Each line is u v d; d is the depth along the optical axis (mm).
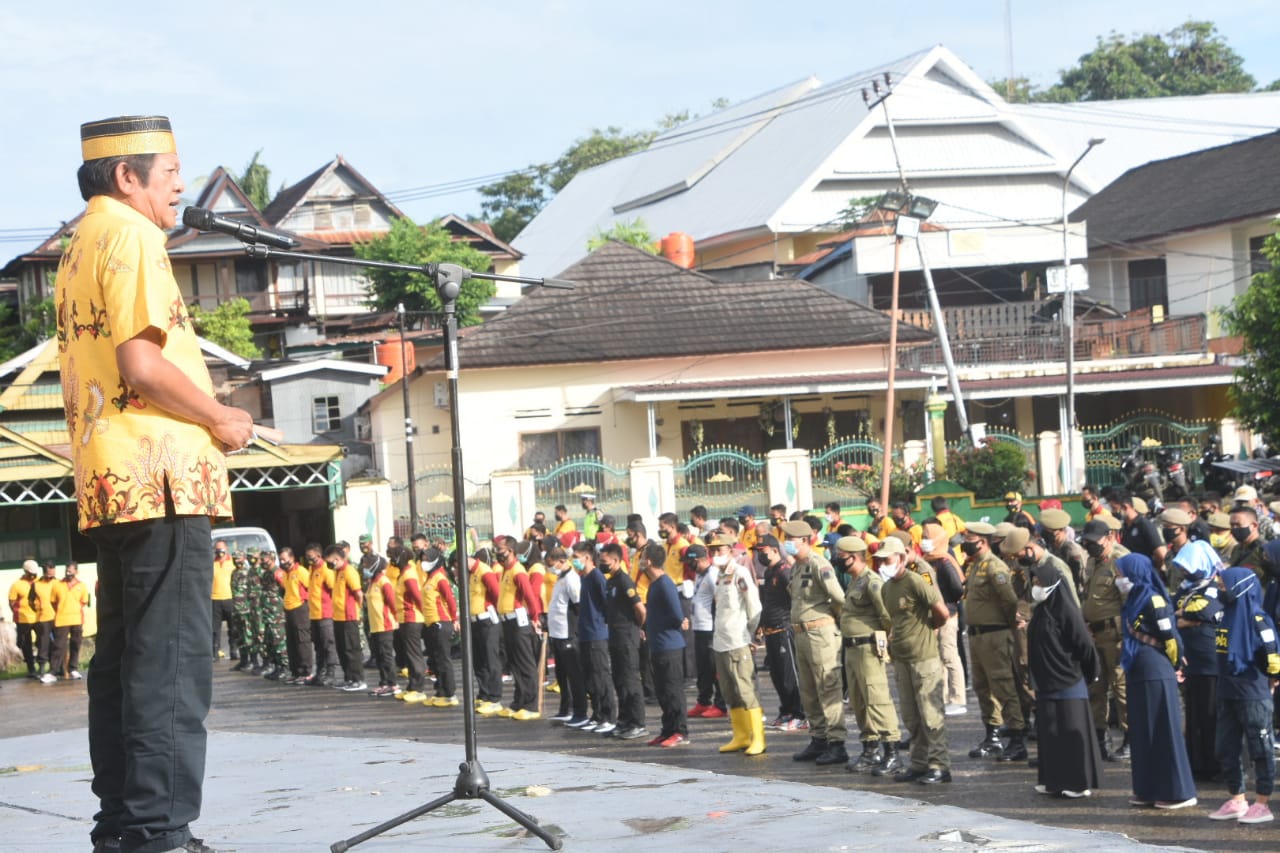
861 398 40625
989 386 40688
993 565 12570
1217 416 44125
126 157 4480
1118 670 12562
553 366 39656
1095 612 12625
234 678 24984
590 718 16812
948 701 15633
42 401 32844
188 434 4371
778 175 61219
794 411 40219
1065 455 36656
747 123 69438
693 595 16875
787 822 7172
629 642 15398
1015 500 20078
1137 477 34000
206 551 4473
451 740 15719
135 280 4266
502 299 59688
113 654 4652
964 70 60625
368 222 61969
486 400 39438
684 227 64750
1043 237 47375
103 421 4305
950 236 47062
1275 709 11875
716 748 14312
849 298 45688
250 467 31531
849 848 6520
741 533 21266
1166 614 10039
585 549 16500
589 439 39844
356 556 32594
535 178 91062
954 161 59625
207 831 7332
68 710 20625
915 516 33156
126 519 4277
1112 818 9906
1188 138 69000
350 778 9719
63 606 25453
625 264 42781
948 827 7090
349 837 6789
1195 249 49750
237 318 52469
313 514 40219
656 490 33812
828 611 13008
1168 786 10070
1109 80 87938
